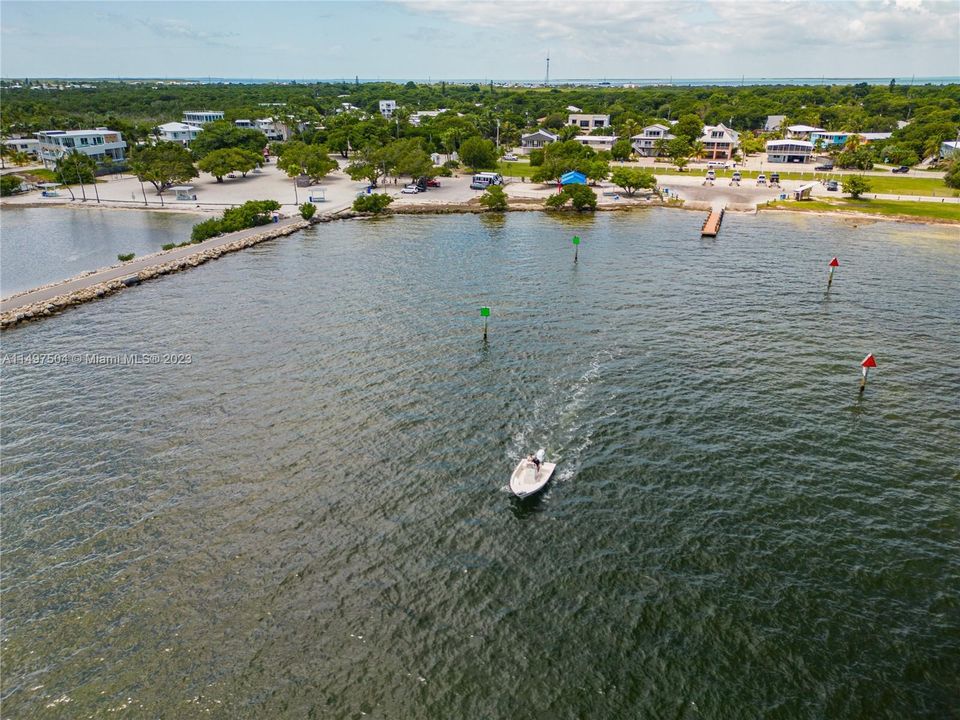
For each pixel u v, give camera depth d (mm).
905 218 120125
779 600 31203
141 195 153625
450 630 29625
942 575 32812
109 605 31219
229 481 40312
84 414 48281
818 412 48656
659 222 119000
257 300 73438
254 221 115000
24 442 44625
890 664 27891
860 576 32750
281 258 92875
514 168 192875
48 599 31609
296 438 44875
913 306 71750
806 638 29125
